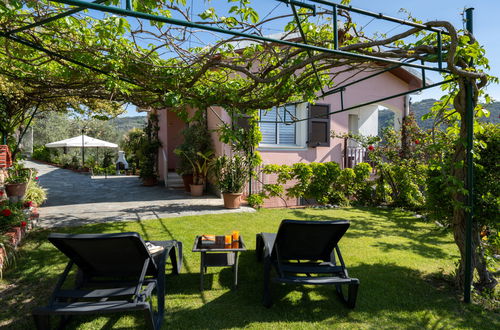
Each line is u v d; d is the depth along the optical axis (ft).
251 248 15.55
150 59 12.04
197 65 12.80
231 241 11.68
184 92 13.57
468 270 10.63
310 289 11.36
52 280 11.44
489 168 11.46
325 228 10.21
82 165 63.57
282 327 8.82
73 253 8.89
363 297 10.72
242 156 26.08
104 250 8.80
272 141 31.65
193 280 11.77
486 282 11.60
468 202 10.77
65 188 35.45
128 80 12.87
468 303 10.50
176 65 11.28
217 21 8.87
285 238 10.56
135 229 18.02
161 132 43.83
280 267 10.25
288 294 10.93
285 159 31.27
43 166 70.13
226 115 28.30
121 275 9.68
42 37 10.58
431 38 10.33
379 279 12.20
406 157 28.35
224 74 15.15
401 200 28.14
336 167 29.73
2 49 12.44
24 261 13.03
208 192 32.22
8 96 20.53
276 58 11.91
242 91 13.89
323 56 9.63
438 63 9.57
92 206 24.72
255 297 10.59
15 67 13.96
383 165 28.55
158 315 8.92
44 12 8.64
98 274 9.66
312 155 32.68
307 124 32.07
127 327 8.69
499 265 13.74
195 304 10.02
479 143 10.87
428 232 19.51
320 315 9.53
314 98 16.88
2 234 13.74
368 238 17.87
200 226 19.12
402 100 36.81
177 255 12.71
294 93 15.29
